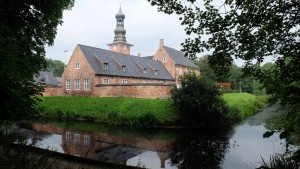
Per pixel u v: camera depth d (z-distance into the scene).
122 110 24.83
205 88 21.92
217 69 6.18
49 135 17.00
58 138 16.38
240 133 19.67
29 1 12.26
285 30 5.38
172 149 14.83
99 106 26.98
